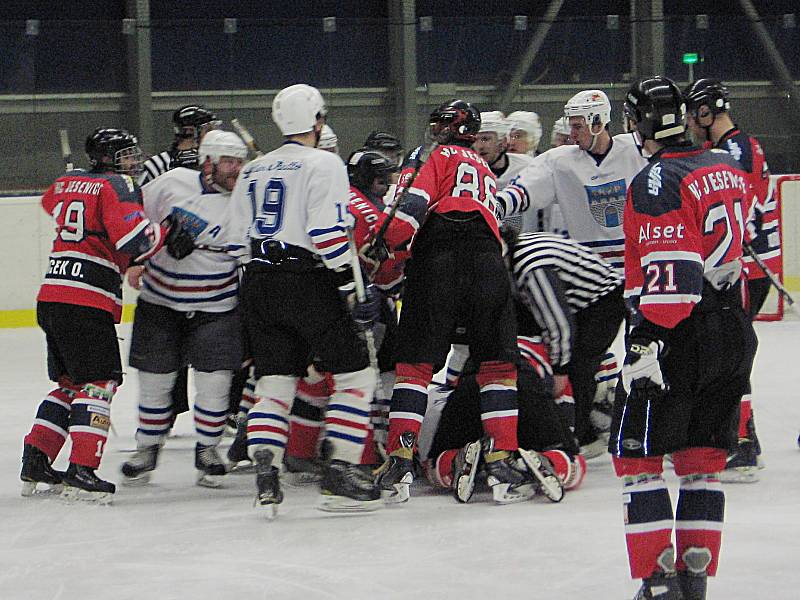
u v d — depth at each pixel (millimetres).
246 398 13945
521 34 29656
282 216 11430
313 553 10430
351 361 11688
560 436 12820
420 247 12281
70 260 12359
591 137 13914
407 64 29359
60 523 11695
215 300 13102
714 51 30500
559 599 8992
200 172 13336
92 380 12453
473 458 12094
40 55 28062
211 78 29062
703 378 8156
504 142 15273
